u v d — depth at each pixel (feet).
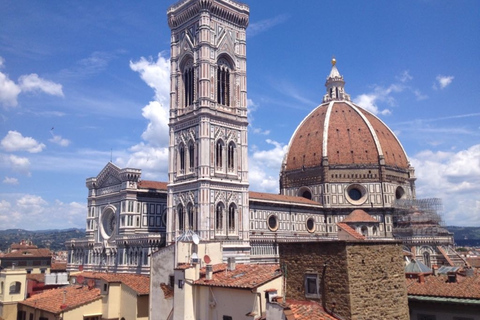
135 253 368.27
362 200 537.65
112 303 216.54
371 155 553.23
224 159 366.43
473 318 150.41
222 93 380.37
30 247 607.37
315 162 558.97
